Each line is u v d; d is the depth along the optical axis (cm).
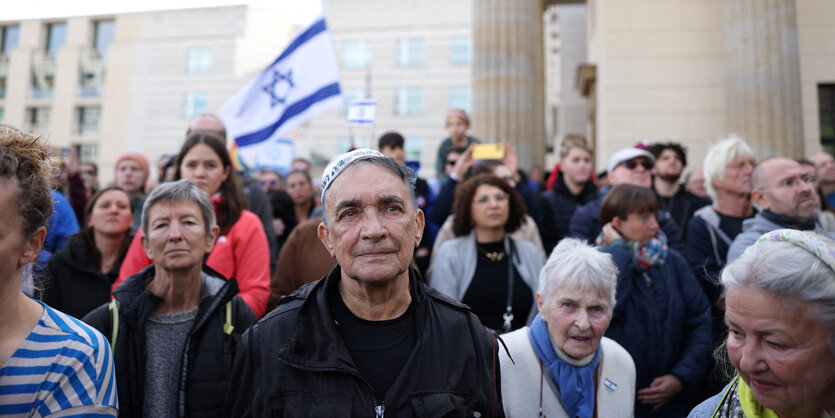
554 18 3159
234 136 571
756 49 833
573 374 242
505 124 865
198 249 250
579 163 511
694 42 976
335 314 181
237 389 178
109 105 3375
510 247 362
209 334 242
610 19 1005
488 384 178
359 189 169
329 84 530
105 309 242
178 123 3291
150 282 256
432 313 181
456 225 365
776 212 320
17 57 3547
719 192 393
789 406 130
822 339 126
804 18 992
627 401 250
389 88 3166
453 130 638
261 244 329
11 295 143
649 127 975
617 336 305
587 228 426
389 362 174
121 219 359
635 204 317
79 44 3509
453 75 3119
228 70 3272
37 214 145
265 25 3394
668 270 320
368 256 167
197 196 257
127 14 3416
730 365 180
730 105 870
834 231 353
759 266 132
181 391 234
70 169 679
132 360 236
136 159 541
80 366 148
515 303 344
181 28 3347
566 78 2483
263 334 177
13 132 147
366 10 3228
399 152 546
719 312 355
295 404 165
